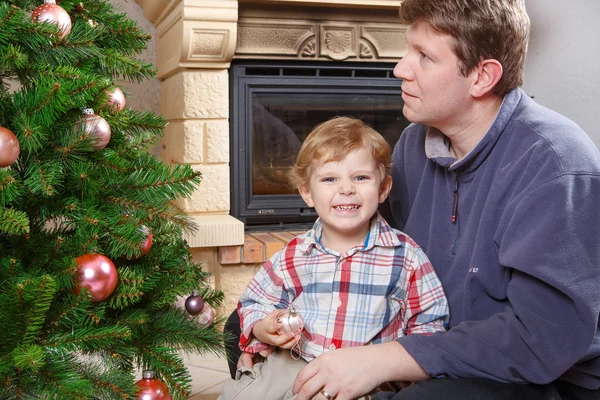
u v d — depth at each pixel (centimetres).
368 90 255
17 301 104
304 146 129
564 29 274
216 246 230
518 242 105
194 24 221
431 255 128
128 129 143
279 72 250
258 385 121
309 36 244
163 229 142
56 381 106
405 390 101
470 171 121
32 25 112
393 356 106
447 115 118
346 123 129
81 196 126
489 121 120
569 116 278
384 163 129
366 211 124
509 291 107
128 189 128
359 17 246
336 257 126
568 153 106
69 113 119
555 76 279
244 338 127
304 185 132
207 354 227
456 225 125
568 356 101
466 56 112
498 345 104
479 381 103
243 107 245
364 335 122
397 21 249
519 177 111
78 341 112
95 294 116
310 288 126
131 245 119
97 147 119
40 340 115
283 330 117
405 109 123
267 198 251
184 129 235
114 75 145
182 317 140
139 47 140
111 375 115
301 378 108
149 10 265
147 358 127
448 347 106
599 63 266
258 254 232
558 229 101
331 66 250
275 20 240
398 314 126
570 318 101
